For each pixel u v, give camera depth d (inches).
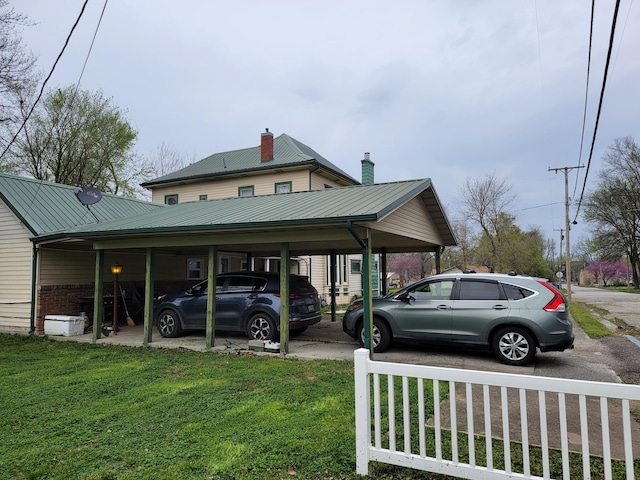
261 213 338.3
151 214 456.4
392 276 2103.8
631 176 1530.5
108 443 154.9
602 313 663.8
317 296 408.2
